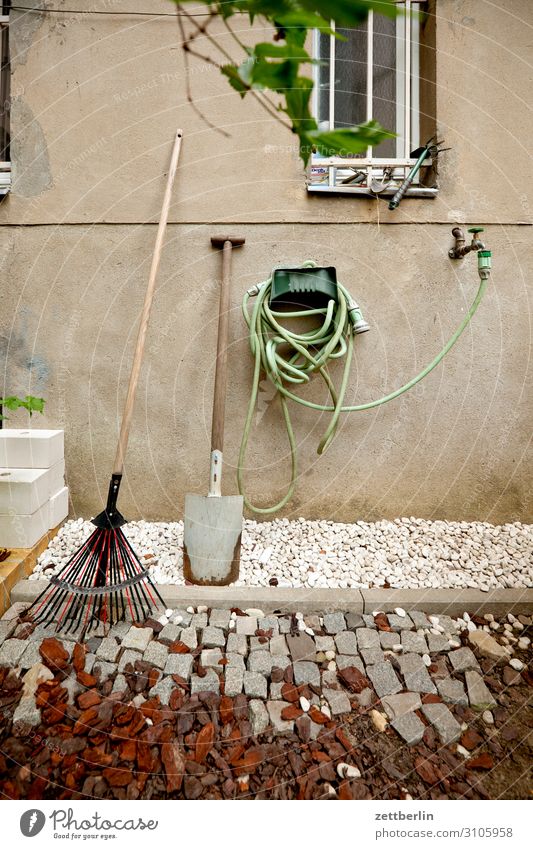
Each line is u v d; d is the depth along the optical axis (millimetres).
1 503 1887
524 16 2145
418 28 2311
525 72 2166
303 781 1181
